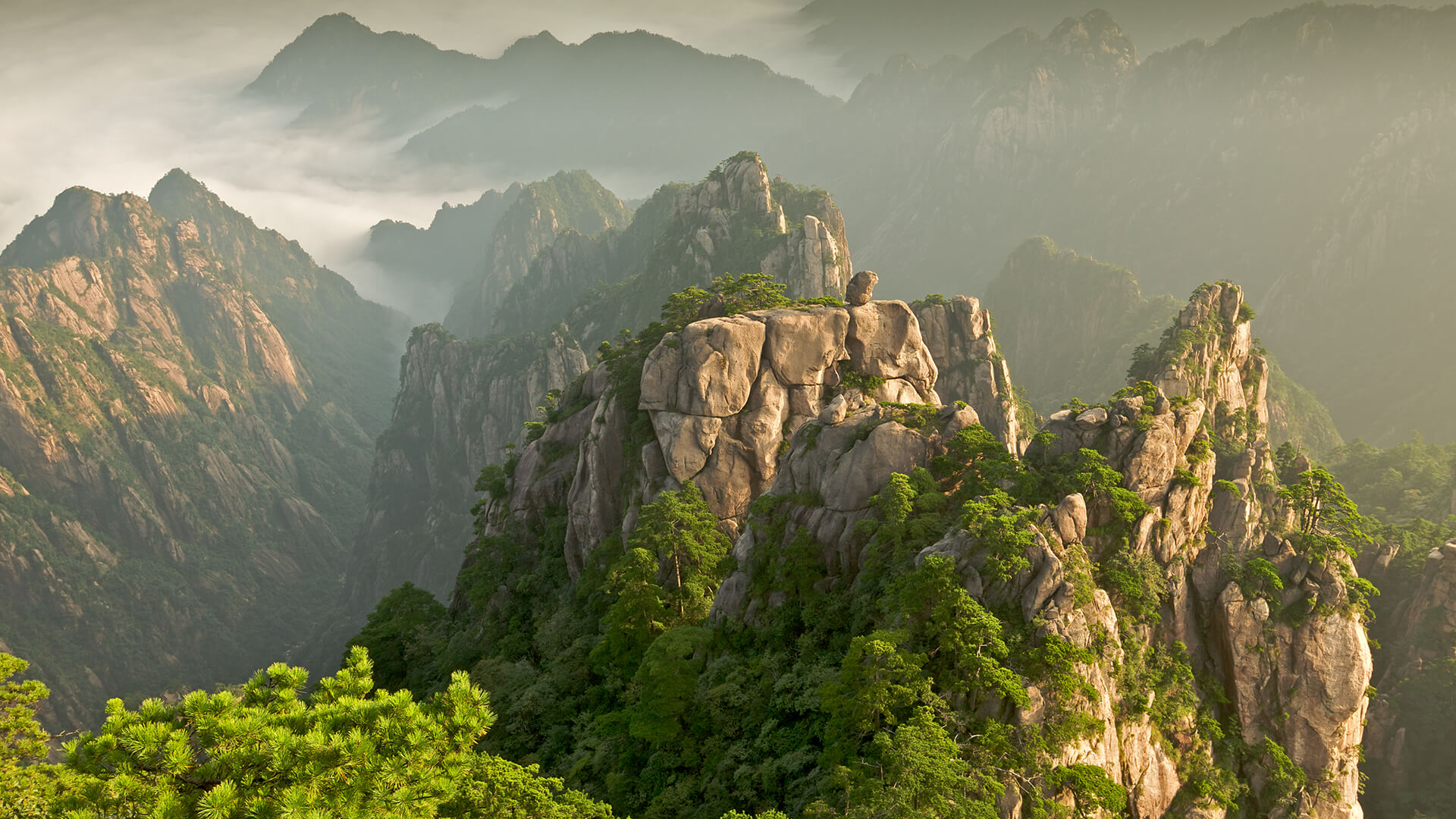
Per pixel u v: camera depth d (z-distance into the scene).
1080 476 52.62
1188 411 56.91
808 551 59.97
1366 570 98.12
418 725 30.36
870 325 88.81
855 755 41.72
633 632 65.88
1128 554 51.34
